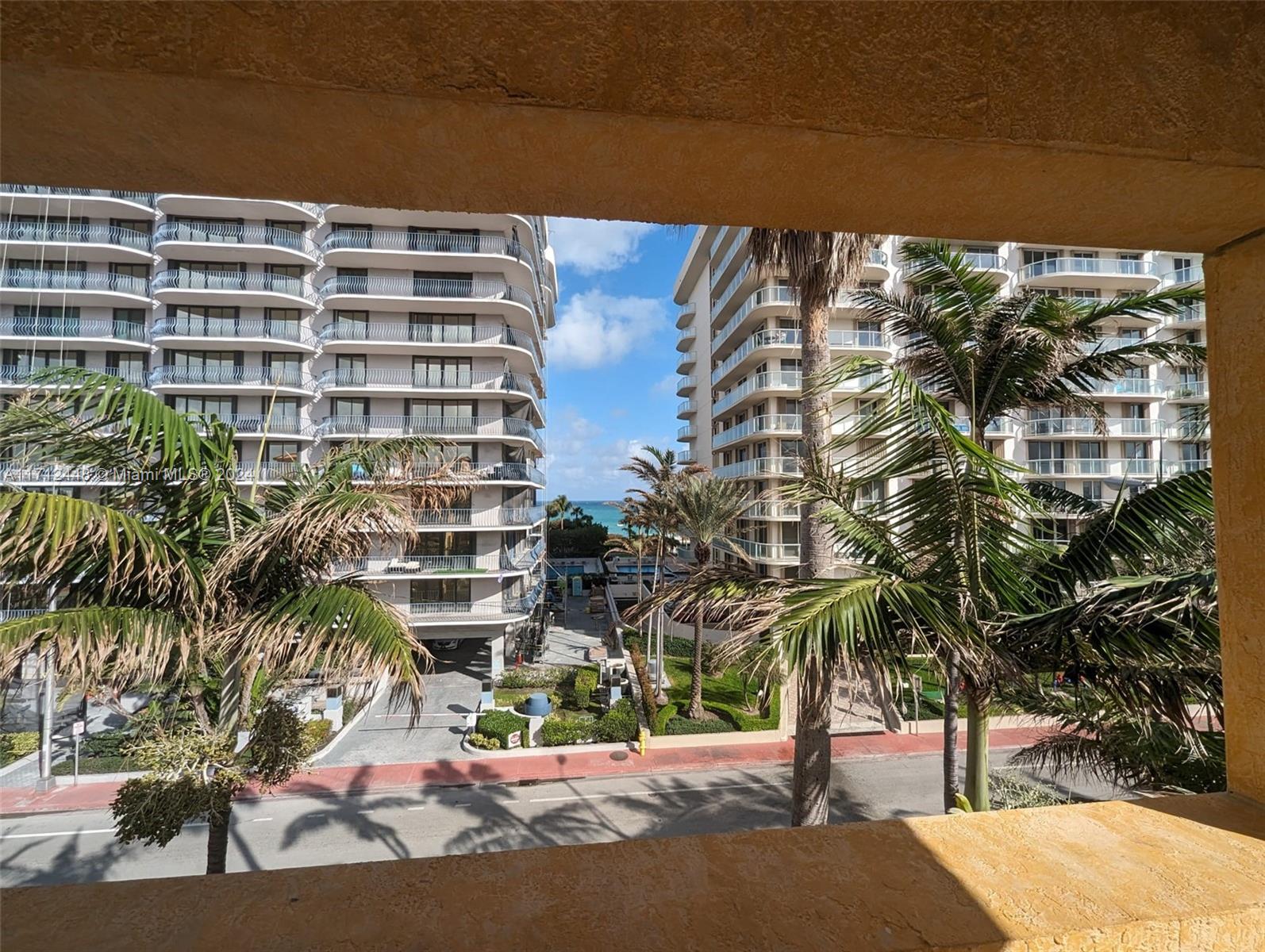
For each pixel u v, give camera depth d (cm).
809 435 599
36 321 1977
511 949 79
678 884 94
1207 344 130
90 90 73
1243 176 96
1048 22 88
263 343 2017
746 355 2753
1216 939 90
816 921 87
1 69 69
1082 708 485
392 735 1452
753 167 93
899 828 113
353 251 2039
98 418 439
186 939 79
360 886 91
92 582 458
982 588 403
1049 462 2459
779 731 1426
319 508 460
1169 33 92
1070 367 606
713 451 3512
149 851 941
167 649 436
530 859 100
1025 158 90
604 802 1112
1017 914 89
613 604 3316
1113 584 380
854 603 347
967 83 85
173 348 2047
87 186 97
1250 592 122
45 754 1176
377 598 484
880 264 2306
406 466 620
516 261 2108
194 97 74
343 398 2097
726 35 80
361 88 73
